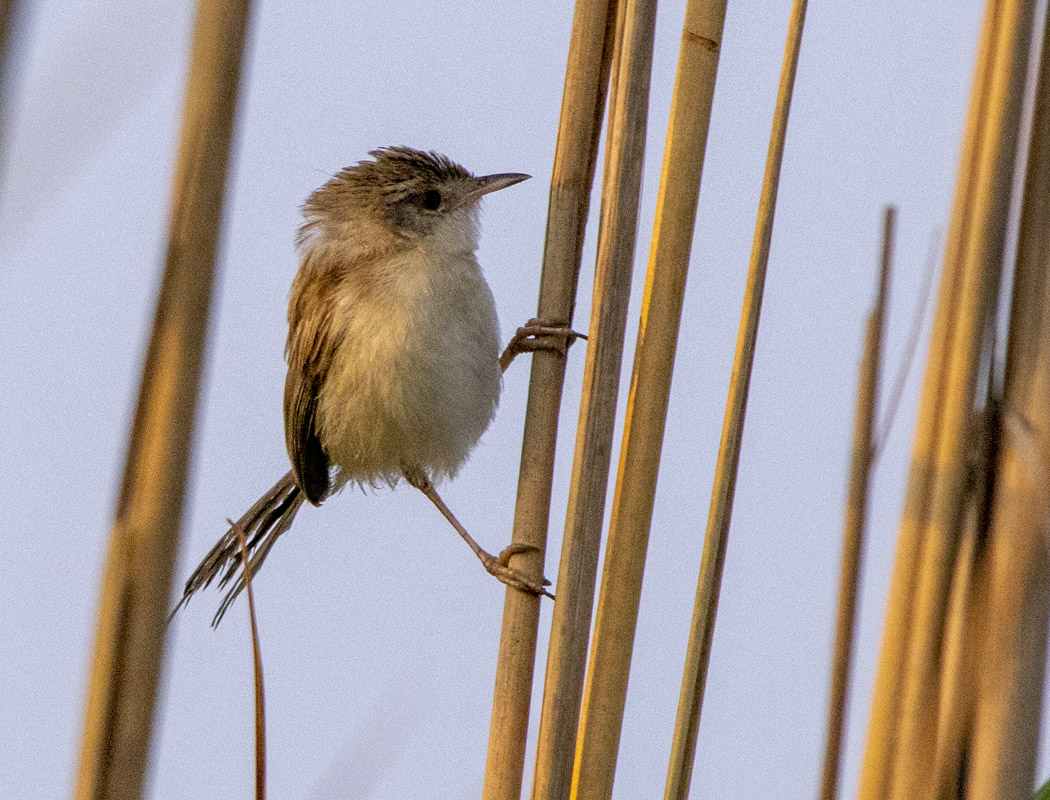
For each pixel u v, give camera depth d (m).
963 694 4.10
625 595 5.56
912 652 4.13
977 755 4.08
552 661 5.58
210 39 3.22
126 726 3.28
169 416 3.27
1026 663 4.06
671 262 5.60
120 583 3.30
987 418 4.16
